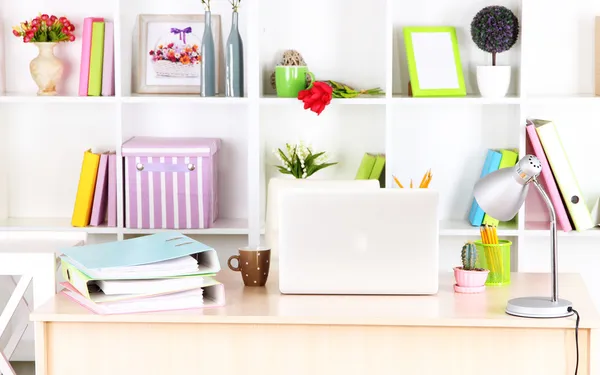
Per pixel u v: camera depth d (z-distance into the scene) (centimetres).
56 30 361
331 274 238
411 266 238
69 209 389
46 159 386
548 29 373
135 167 356
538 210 380
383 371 219
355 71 377
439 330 218
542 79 374
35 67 360
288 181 306
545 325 215
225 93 364
